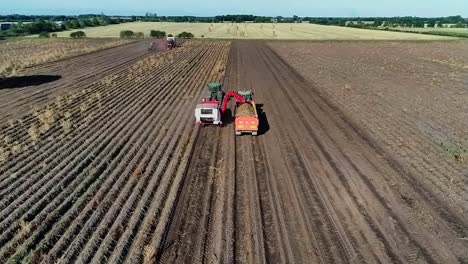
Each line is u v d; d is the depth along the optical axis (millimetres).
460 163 18703
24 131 22844
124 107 28281
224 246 12336
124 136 22062
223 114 25453
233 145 20859
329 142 21344
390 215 14156
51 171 17500
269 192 15750
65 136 21984
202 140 21641
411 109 28172
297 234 13000
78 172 17375
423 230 13305
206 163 18531
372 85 36719
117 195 15383
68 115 25422
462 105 29391
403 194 15664
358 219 13883
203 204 14789
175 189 15828
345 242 12602
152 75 41375
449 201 15188
